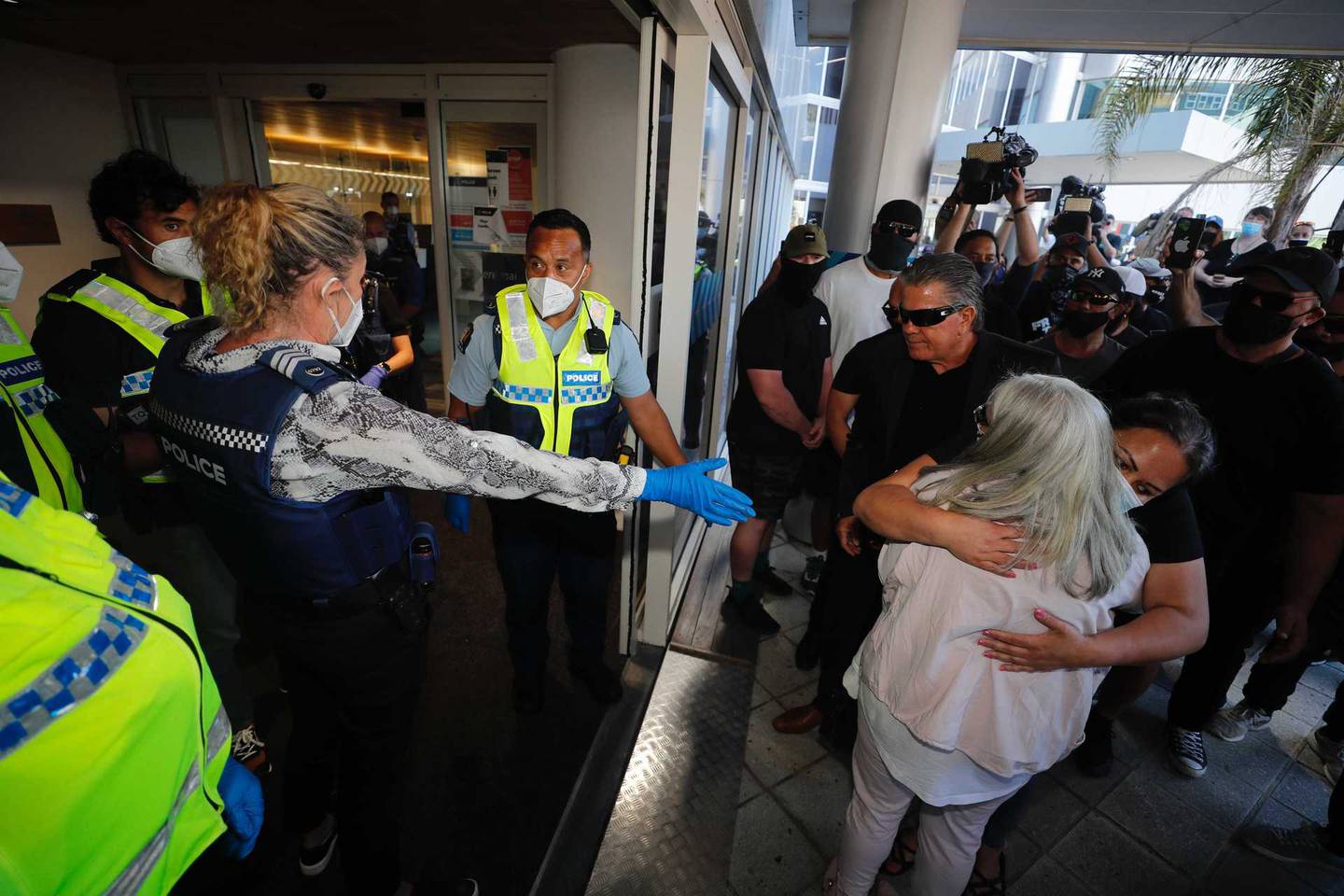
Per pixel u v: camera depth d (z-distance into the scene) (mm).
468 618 2482
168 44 3613
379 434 793
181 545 1498
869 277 2508
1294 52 4059
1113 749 2070
